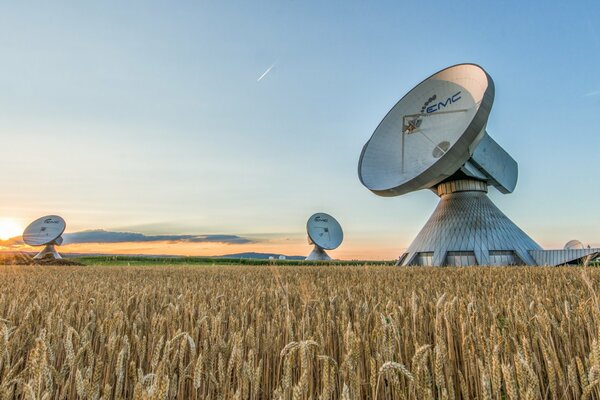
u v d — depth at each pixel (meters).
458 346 4.39
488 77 42.03
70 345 3.32
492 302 6.92
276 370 4.13
